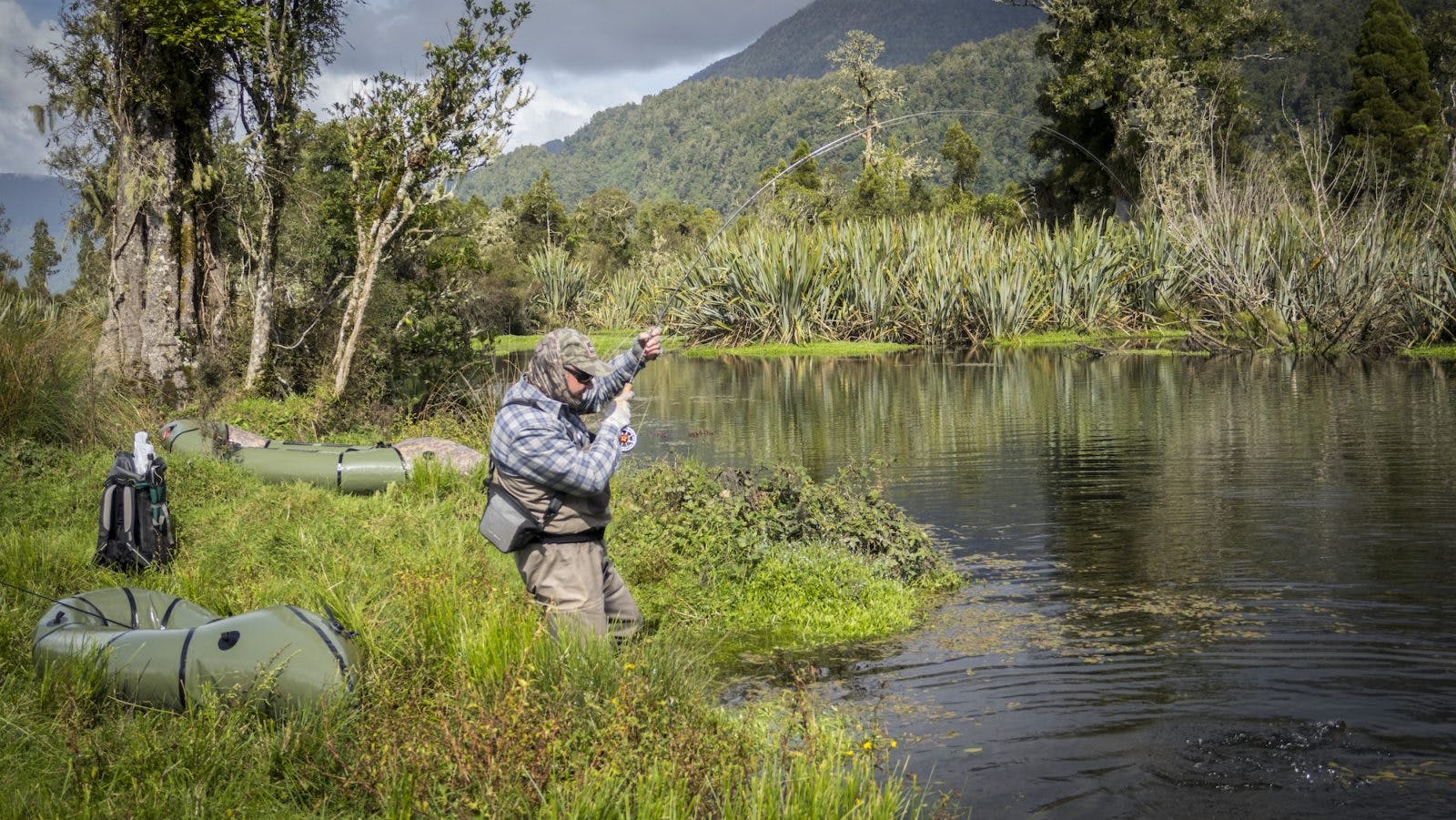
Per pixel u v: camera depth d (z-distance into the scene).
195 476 9.83
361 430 14.38
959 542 9.53
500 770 4.01
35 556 6.89
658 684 4.91
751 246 38.22
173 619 5.53
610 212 81.69
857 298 37.19
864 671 6.32
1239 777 4.77
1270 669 6.09
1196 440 14.40
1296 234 28.14
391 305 18.80
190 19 15.23
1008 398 20.16
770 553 8.05
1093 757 5.00
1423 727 5.25
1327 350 26.19
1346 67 114.12
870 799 4.17
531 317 50.66
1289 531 9.38
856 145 141.62
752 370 28.89
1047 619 7.23
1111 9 49.06
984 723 5.44
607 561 5.58
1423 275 25.48
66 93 17.20
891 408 19.30
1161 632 6.84
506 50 15.05
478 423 13.74
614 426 5.22
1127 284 36.62
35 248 30.58
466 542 7.79
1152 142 42.06
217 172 16.23
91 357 13.66
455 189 15.34
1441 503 10.10
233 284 19.84
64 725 4.33
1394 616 6.99
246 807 3.97
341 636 4.92
